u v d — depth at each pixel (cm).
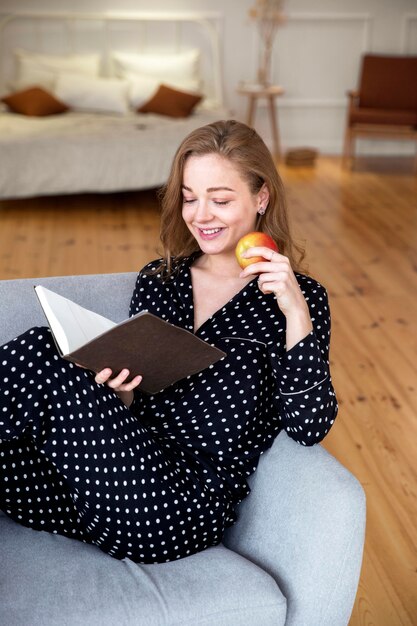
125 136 557
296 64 743
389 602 203
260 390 156
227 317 160
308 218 558
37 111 625
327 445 277
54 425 141
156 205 588
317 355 146
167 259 173
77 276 181
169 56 705
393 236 522
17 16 697
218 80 730
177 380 149
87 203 590
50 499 151
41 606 132
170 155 563
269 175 160
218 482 152
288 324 147
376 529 233
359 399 311
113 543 146
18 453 150
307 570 139
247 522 155
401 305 408
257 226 169
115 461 142
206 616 134
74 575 140
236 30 727
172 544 147
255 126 758
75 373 142
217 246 161
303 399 147
